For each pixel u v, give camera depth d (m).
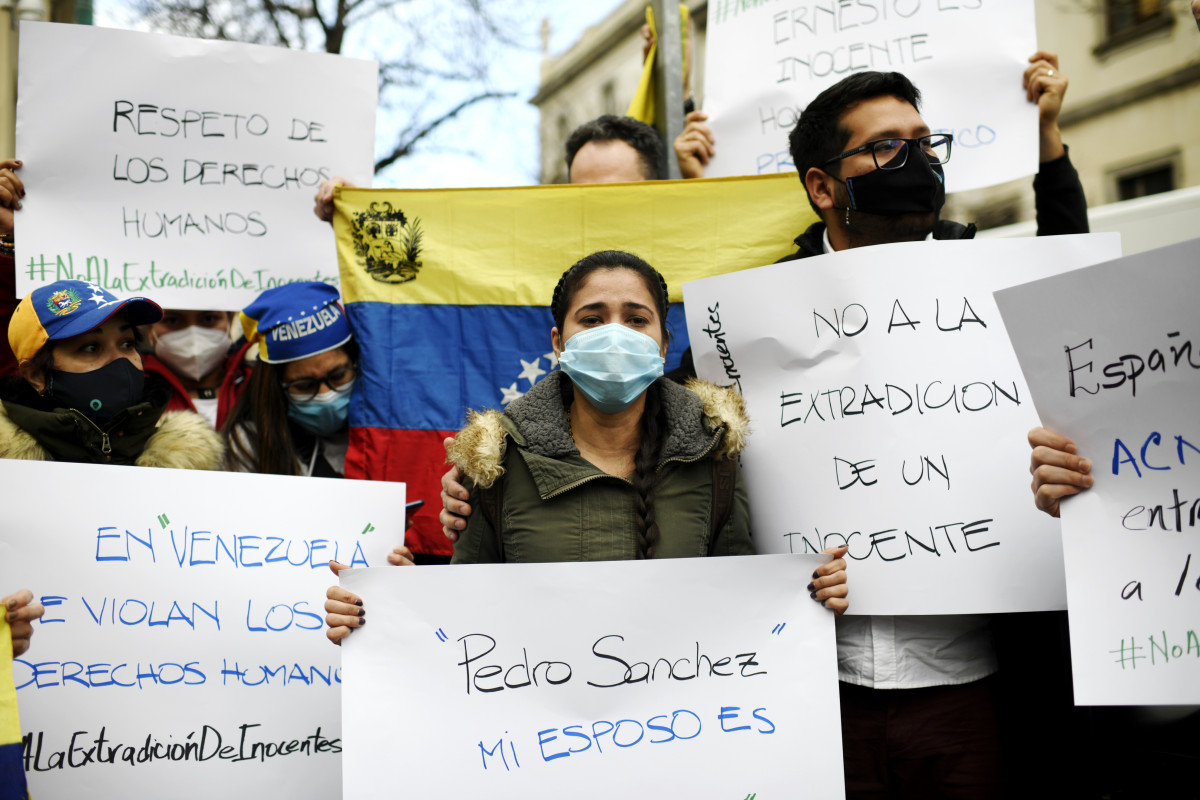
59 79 3.16
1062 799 2.76
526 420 2.23
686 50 4.05
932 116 3.01
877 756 2.32
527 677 2.08
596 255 2.34
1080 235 2.28
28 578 2.24
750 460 2.43
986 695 2.34
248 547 2.38
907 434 2.27
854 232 2.64
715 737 2.07
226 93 3.25
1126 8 9.02
